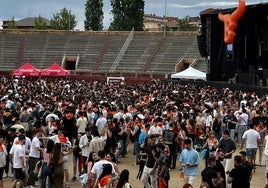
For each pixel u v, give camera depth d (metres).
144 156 20.08
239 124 28.42
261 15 58.03
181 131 24.55
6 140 21.12
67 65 92.69
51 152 16.58
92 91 46.22
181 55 85.75
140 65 86.56
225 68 60.00
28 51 93.62
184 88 50.69
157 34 91.62
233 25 43.38
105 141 21.41
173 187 20.42
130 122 26.81
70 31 95.94
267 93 41.44
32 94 38.53
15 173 18.20
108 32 94.31
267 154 19.39
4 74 90.12
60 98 35.94
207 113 27.72
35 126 19.25
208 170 14.04
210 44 59.88
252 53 58.97
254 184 21.11
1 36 96.19
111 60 89.19
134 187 20.14
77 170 22.69
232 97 35.34
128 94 43.28
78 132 24.17
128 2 111.44
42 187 17.06
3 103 29.88
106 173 14.25
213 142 20.48
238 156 14.98
